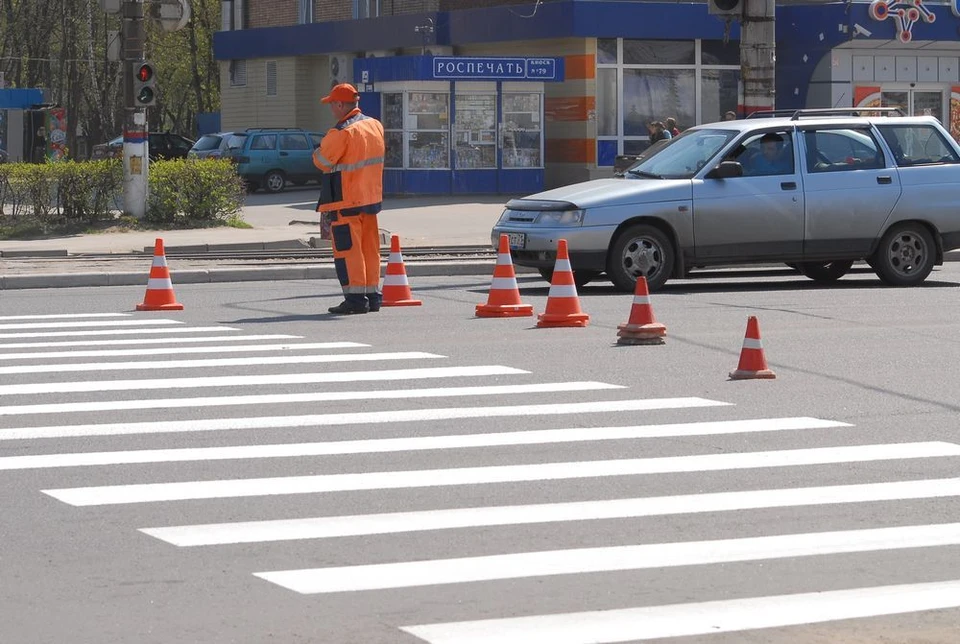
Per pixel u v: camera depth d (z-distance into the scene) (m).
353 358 14.62
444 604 6.88
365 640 6.38
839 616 6.73
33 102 56.34
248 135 50.28
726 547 7.90
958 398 12.44
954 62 45.38
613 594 7.05
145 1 33.47
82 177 31.52
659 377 13.45
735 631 6.51
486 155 43.47
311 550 7.80
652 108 45.03
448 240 30.48
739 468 9.80
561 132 45.19
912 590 7.14
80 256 27.05
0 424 11.26
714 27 44.62
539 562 7.58
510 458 10.09
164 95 91.06
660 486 9.29
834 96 44.09
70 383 13.16
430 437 10.78
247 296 20.83
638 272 20.52
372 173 18.25
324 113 55.47
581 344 15.53
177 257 26.89
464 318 17.91
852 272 24.38
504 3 49.34
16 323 17.69
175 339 16.12
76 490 9.12
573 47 44.44
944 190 21.73
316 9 56.66
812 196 21.06
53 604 6.88
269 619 6.66
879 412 11.82
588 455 10.19
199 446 10.45
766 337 16.02
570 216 20.28
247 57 56.53
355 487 9.23
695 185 20.66
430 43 47.62
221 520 8.41
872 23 43.09
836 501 8.92
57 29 85.38
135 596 7.00
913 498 9.01
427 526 8.29
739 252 20.86
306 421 11.38
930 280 22.77
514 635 6.43
